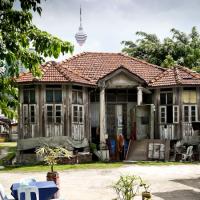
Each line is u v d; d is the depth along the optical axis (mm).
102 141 25328
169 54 37188
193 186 15266
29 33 7176
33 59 7254
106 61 29375
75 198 13078
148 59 37938
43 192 9383
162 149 24781
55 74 24547
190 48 37250
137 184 15398
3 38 6879
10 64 7090
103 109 25500
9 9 6898
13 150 34000
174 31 40906
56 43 7266
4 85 7273
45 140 24109
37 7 6973
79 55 29719
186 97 25875
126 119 27750
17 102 7594
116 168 21094
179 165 22266
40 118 24281
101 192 14102
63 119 24516
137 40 41281
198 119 25828
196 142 25531
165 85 25625
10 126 49125
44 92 24438
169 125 25906
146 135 25625
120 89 27672
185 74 26422
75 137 24875
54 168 21281
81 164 22984
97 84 25688
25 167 21844
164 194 13609
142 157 25031
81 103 25719
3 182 16828
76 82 24422
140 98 25797
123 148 25469
